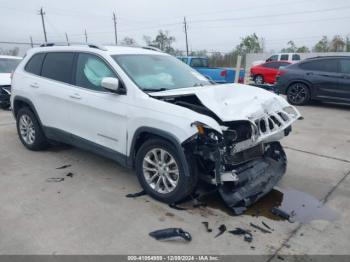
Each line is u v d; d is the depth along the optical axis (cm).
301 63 1110
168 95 379
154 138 383
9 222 343
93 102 434
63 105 480
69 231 329
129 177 461
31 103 534
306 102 1105
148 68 446
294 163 538
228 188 374
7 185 431
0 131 709
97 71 445
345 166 528
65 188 424
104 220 349
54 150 571
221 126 347
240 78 1351
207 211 371
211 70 1395
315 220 361
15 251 297
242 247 310
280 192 429
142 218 354
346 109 1042
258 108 373
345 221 360
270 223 352
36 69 540
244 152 385
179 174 361
